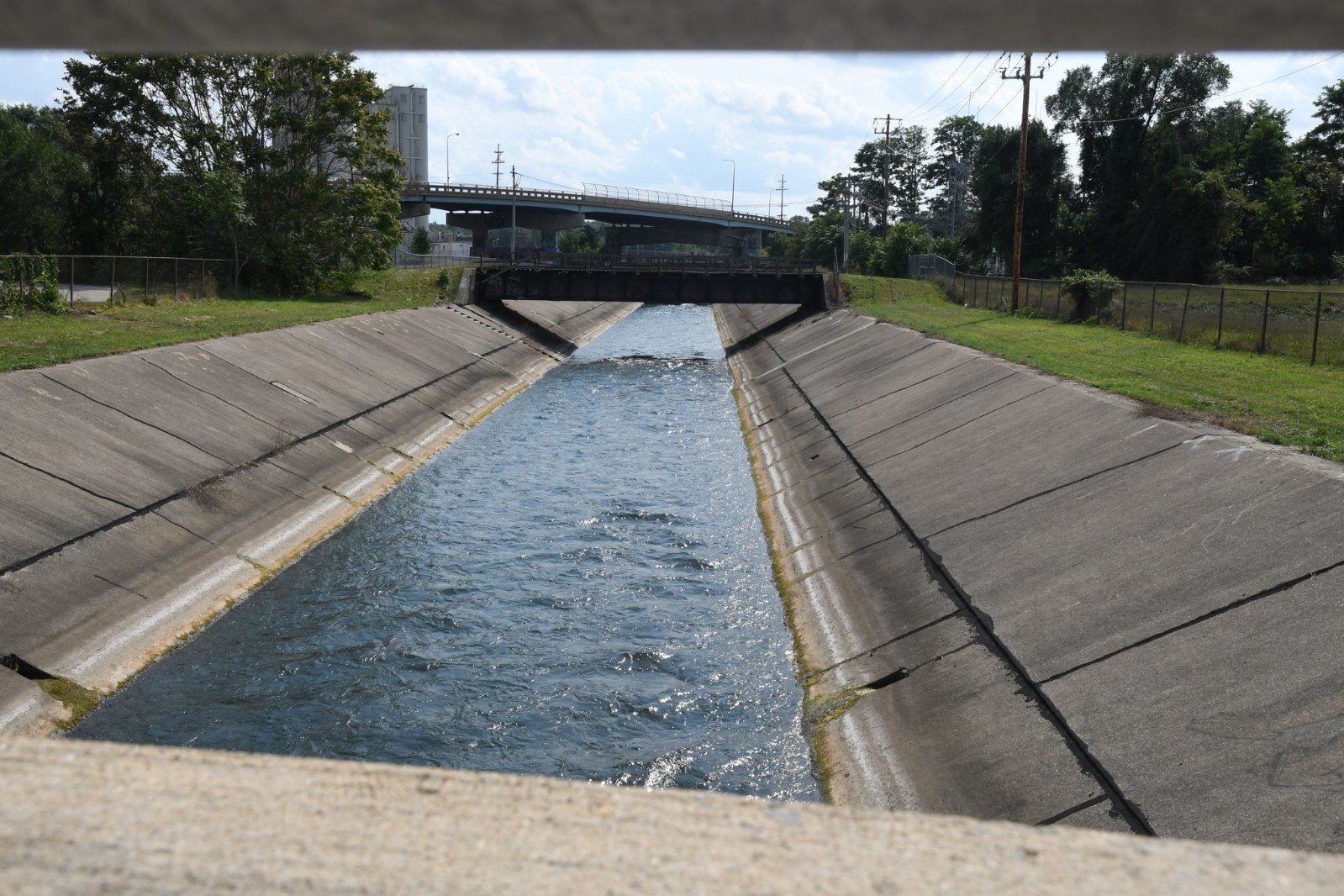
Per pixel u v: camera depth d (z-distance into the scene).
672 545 23.64
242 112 58.62
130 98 56.81
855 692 15.21
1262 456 15.56
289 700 15.99
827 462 28.44
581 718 15.53
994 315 53.75
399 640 18.22
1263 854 2.17
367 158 60.19
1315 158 86.25
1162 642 12.45
